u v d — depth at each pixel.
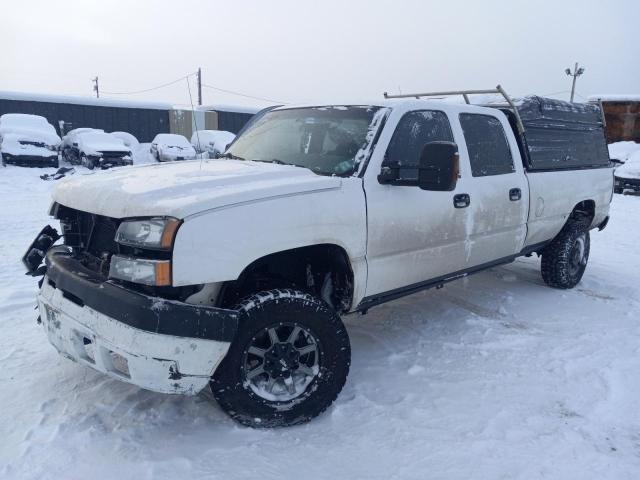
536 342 4.31
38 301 3.18
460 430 3.07
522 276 6.36
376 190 3.43
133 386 3.41
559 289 5.83
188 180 3.01
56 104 24.16
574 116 5.70
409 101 3.85
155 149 20.92
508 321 4.79
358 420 3.16
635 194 16.58
